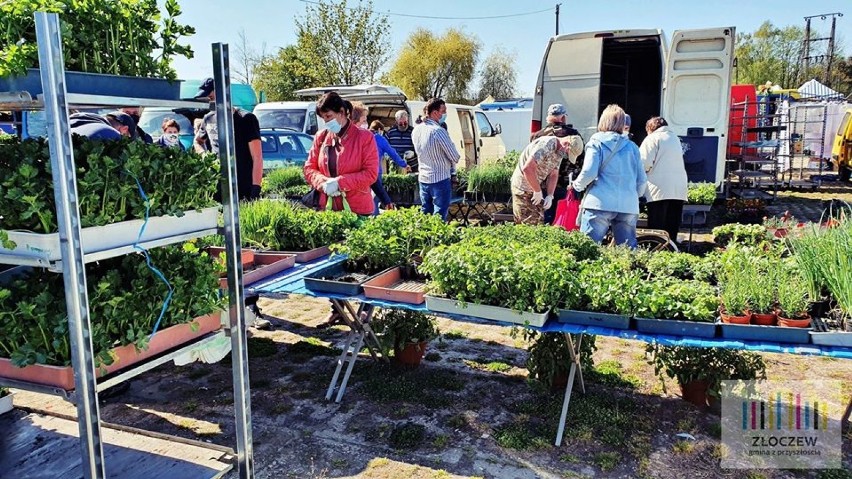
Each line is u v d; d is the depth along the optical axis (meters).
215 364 4.22
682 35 7.78
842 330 2.68
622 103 9.27
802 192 14.05
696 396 3.38
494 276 2.92
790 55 41.59
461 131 12.16
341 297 3.26
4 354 2.16
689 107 7.98
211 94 2.55
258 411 3.46
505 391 3.66
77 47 2.05
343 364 3.94
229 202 2.35
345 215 4.37
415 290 3.31
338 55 23.56
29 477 2.43
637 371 3.93
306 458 2.98
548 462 2.90
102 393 3.67
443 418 3.34
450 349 4.37
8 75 1.86
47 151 2.07
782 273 2.96
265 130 9.94
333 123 4.46
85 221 1.97
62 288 2.29
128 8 2.20
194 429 3.30
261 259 3.93
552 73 8.23
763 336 2.62
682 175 5.95
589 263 3.39
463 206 7.99
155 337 2.30
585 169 4.59
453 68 35.91
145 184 2.18
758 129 11.33
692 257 3.76
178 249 2.65
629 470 2.82
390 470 2.86
